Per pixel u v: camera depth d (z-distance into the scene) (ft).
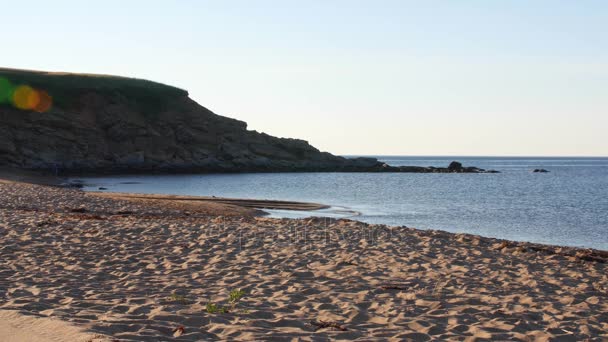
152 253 50.78
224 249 53.57
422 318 31.01
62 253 49.14
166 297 33.94
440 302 35.32
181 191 220.84
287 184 284.82
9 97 332.39
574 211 160.25
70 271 42.09
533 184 316.81
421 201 190.08
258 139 425.69
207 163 381.40
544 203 187.21
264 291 37.01
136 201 118.52
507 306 34.88
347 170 444.96
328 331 27.30
